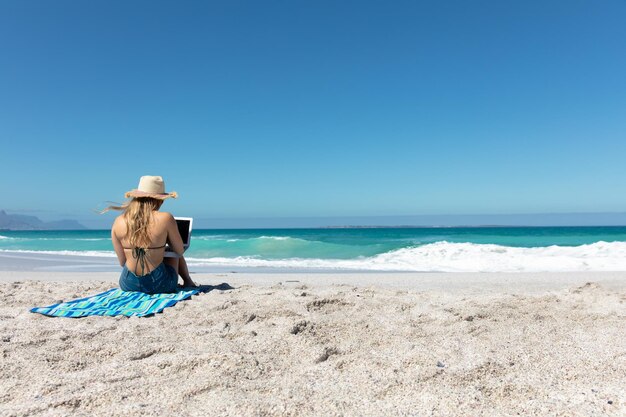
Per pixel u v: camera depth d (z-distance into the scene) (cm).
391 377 253
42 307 420
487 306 451
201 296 470
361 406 216
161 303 427
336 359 289
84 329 343
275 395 226
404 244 2080
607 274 872
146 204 469
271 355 291
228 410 206
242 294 489
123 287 477
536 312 431
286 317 383
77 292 534
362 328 363
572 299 501
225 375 248
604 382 250
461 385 243
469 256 1405
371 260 1407
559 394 232
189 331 343
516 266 1169
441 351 302
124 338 325
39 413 202
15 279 774
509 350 310
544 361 286
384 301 470
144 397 221
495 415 207
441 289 651
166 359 269
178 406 210
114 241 477
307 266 1207
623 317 411
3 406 211
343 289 564
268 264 1277
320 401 220
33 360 274
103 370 256
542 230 6375
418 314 410
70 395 219
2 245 2477
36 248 2262
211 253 1931
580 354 302
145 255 461
